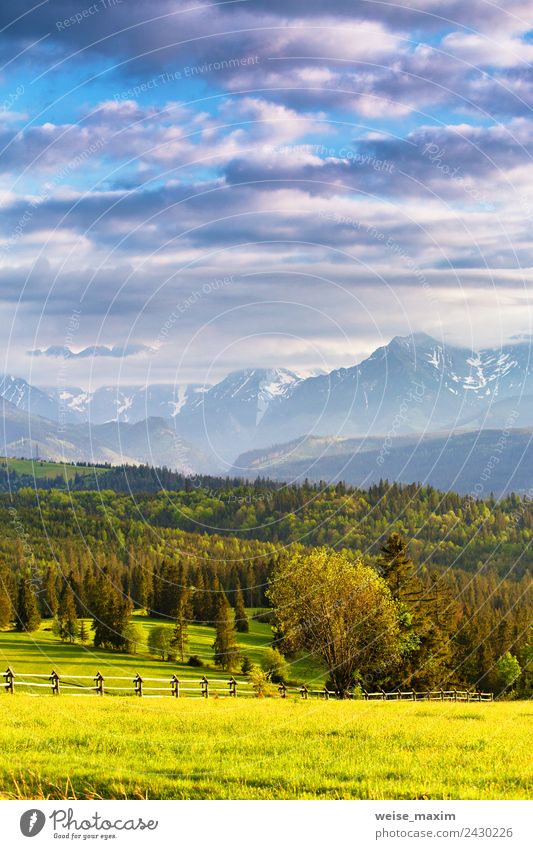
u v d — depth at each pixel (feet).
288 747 94.68
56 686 138.41
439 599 309.83
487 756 91.86
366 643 204.44
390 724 118.21
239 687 274.57
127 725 103.35
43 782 72.38
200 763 83.25
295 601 200.23
